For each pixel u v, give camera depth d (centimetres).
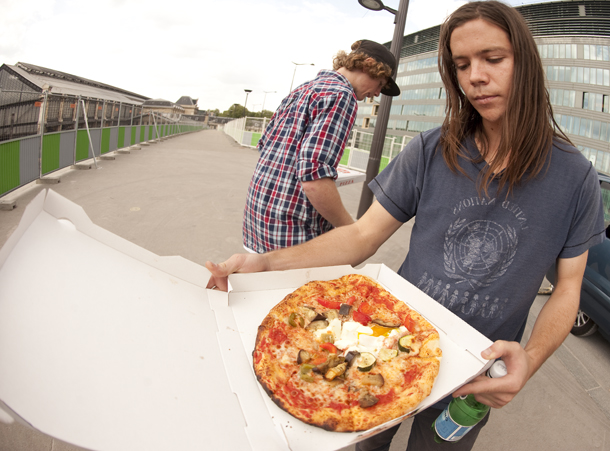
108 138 1253
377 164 675
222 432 75
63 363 66
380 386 108
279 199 198
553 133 120
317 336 121
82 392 65
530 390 339
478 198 126
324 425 87
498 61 109
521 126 110
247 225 219
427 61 5881
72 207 90
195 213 696
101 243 95
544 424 301
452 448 134
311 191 183
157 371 78
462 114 128
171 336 89
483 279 126
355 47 217
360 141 1672
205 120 8119
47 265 79
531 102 109
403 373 112
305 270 134
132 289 92
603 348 432
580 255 121
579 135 3662
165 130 2478
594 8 3472
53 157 824
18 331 65
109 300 84
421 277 137
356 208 891
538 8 3638
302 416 87
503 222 123
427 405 97
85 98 1027
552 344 111
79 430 60
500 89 111
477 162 126
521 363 96
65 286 79
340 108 183
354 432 90
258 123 2405
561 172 117
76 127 952
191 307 104
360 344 121
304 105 190
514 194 121
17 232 76
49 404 59
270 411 88
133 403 69
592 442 289
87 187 786
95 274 87
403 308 130
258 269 132
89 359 70
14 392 56
